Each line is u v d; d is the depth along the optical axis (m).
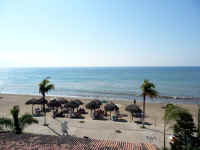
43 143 6.75
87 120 15.77
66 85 54.38
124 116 18.70
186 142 7.80
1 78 88.81
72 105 18.28
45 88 16.06
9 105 24.20
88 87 49.03
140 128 13.45
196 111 20.56
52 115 18.25
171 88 45.19
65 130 11.41
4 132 8.78
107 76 93.75
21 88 49.44
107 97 33.69
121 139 11.19
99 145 6.81
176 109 8.41
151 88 14.49
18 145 6.44
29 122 9.93
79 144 6.80
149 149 6.73
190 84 53.00
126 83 58.88
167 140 10.98
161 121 16.48
